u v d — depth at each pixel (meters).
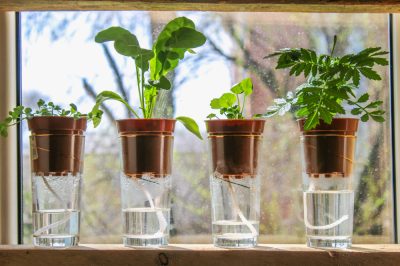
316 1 1.21
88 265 1.11
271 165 1.42
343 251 1.12
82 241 1.41
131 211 1.19
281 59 1.18
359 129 1.42
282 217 1.41
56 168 1.20
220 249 1.13
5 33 1.36
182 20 1.22
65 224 1.20
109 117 1.42
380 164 1.42
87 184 1.42
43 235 1.19
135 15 1.43
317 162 1.21
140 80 1.42
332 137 1.20
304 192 1.24
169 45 1.18
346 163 1.21
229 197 1.20
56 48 1.42
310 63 1.17
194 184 1.41
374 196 1.42
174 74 1.42
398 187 1.39
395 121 1.39
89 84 1.42
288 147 1.42
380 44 1.43
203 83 1.42
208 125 1.22
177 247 1.17
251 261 1.11
